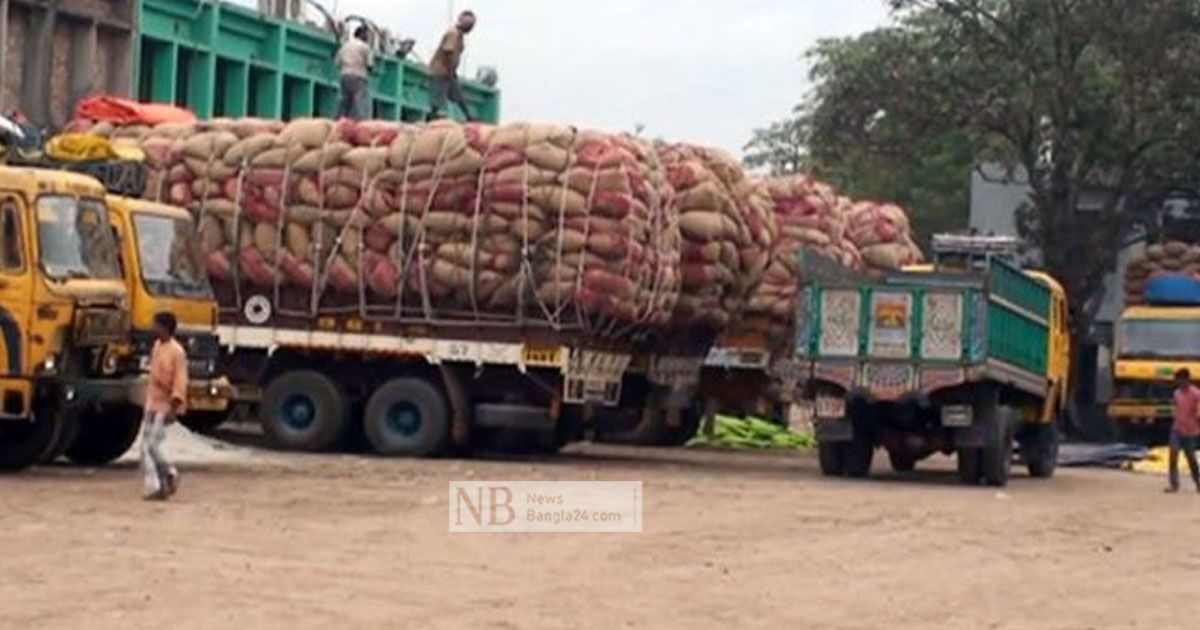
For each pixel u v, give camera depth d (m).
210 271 30.34
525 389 30.11
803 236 35.91
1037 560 19.83
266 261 30.17
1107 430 53.19
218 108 38.59
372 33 42.12
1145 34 53.03
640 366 31.88
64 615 13.74
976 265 32.34
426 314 29.89
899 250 39.22
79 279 23.34
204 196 30.27
